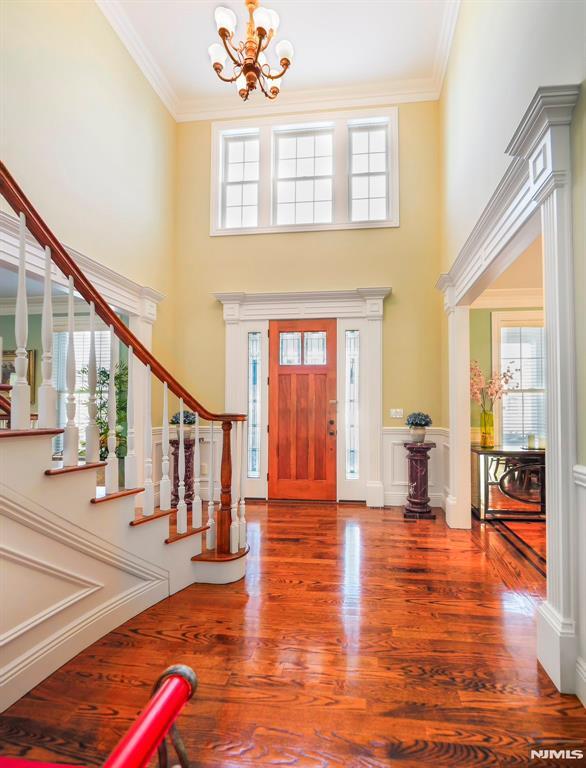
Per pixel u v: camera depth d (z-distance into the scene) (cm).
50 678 197
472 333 645
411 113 570
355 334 574
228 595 287
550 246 211
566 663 191
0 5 308
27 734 163
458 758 154
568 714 177
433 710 179
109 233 443
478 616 260
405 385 559
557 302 202
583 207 190
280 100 586
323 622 251
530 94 248
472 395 572
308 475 570
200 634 237
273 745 160
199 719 173
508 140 289
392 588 299
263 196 593
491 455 484
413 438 502
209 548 328
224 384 584
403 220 567
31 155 337
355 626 247
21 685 185
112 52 450
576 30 194
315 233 581
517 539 411
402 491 552
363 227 572
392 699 185
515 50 272
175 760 153
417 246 563
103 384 539
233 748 158
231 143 619
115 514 244
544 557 362
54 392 210
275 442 576
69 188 380
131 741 67
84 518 222
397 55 518
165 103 572
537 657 217
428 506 510
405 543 398
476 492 575
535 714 177
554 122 201
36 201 341
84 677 198
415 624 250
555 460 203
